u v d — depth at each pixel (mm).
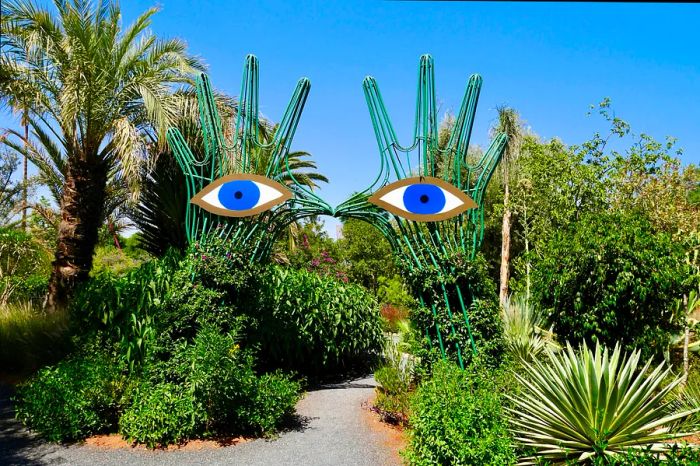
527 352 6883
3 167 15953
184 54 9461
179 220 10547
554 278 6922
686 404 5434
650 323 6609
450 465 4039
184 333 5539
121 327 5977
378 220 5824
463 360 5430
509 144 15164
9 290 11477
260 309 6477
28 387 5203
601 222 6836
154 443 4746
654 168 8000
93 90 8586
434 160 5766
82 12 8547
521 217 11453
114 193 11000
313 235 21656
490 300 5664
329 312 7949
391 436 5277
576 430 4363
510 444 4105
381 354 9211
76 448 4699
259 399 5137
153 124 9250
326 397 6973
